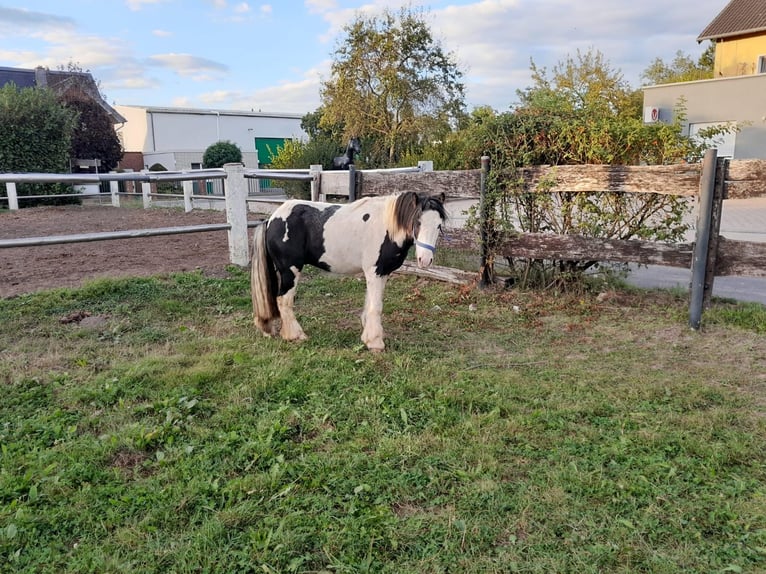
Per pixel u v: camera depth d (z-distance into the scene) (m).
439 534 2.39
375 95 25.62
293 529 2.39
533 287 6.69
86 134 27.00
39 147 17.64
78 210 15.46
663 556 2.25
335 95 25.84
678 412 3.53
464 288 6.54
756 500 2.59
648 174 5.35
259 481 2.72
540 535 2.38
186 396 3.67
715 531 2.40
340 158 11.26
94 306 5.68
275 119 45.94
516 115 6.46
